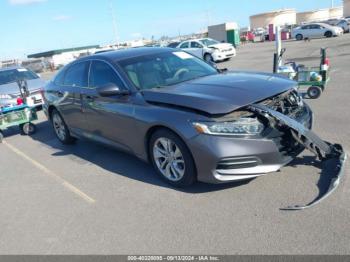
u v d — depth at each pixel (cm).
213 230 338
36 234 375
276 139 379
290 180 409
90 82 552
